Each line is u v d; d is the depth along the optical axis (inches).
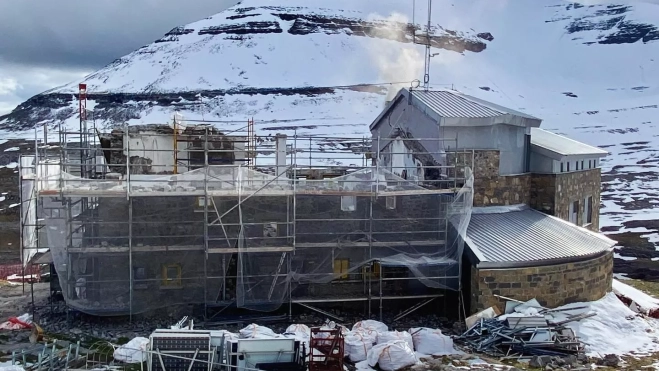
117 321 1062.4
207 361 804.0
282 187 1079.6
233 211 1087.6
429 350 951.6
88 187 1025.5
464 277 1115.9
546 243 1144.8
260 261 1099.3
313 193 1076.5
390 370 878.4
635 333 1053.2
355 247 1126.4
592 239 1216.8
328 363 826.8
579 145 1560.0
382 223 1132.5
